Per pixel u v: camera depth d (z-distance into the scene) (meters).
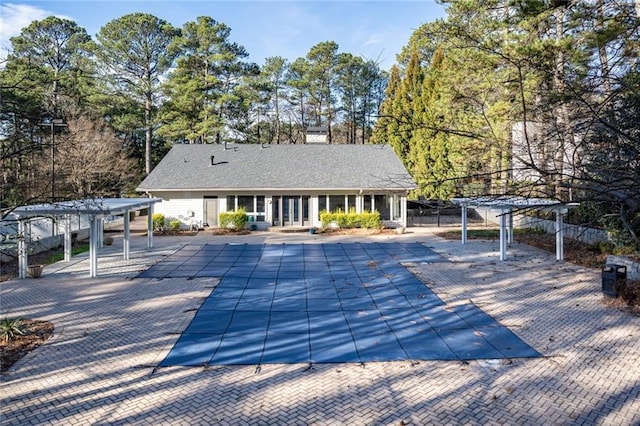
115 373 7.19
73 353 8.02
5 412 5.94
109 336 8.92
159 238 23.70
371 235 24.41
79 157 26.33
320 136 35.16
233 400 6.27
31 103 19.08
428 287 12.94
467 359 7.71
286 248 20.20
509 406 6.05
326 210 27.48
